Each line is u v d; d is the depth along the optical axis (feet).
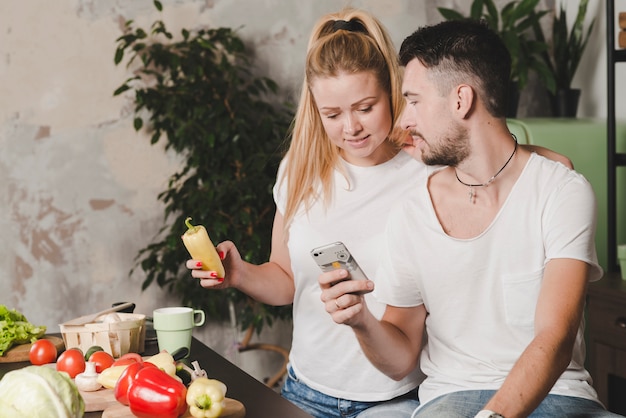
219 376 6.39
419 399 6.70
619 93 13.55
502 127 6.11
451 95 5.95
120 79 13.84
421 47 6.03
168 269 13.34
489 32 6.02
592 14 14.43
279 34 14.61
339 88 6.82
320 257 5.69
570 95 14.15
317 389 7.41
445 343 6.31
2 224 13.52
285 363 14.92
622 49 11.58
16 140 13.46
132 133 13.97
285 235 7.81
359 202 7.36
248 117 13.92
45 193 13.66
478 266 6.13
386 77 7.00
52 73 13.52
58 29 13.51
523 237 6.04
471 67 5.88
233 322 13.76
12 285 13.64
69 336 6.88
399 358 6.37
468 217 6.24
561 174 6.06
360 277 5.70
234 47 13.61
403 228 6.43
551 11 15.51
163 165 14.19
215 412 5.15
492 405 5.07
